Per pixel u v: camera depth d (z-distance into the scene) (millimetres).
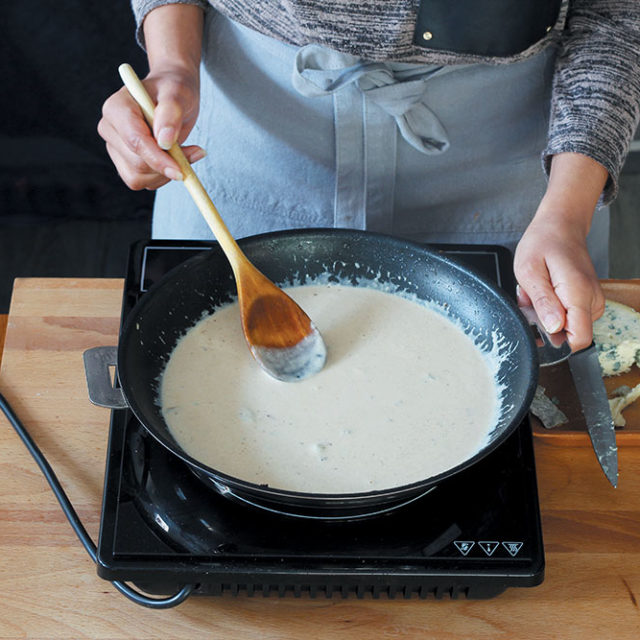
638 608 828
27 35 2139
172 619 813
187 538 803
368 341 987
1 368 1033
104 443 957
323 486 832
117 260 2172
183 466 857
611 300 1150
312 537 810
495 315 951
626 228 2285
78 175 2262
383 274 1033
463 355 972
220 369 948
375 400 921
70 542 863
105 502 827
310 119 1212
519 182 1293
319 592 834
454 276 987
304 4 1026
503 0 1027
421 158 1235
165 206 1400
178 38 1146
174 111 945
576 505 912
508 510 836
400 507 835
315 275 1044
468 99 1184
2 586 825
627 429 970
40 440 956
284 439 877
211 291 999
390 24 1045
